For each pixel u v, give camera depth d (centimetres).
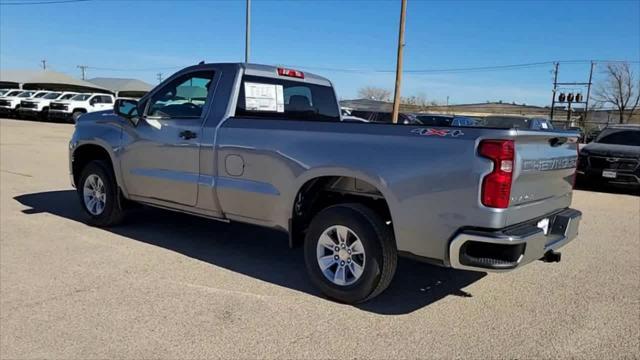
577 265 581
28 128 2491
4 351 350
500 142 372
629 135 1323
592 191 1238
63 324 390
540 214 434
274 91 582
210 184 532
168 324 395
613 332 405
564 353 369
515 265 379
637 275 549
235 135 512
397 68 2238
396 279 518
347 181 460
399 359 354
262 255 580
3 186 952
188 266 532
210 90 553
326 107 655
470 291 489
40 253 557
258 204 499
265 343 370
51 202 823
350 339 380
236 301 444
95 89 5028
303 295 463
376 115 2836
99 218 666
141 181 607
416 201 400
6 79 4950
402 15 2189
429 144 397
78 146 680
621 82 6044
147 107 611
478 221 378
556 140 440
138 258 551
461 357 359
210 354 352
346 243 443
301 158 461
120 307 423
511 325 413
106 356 346
